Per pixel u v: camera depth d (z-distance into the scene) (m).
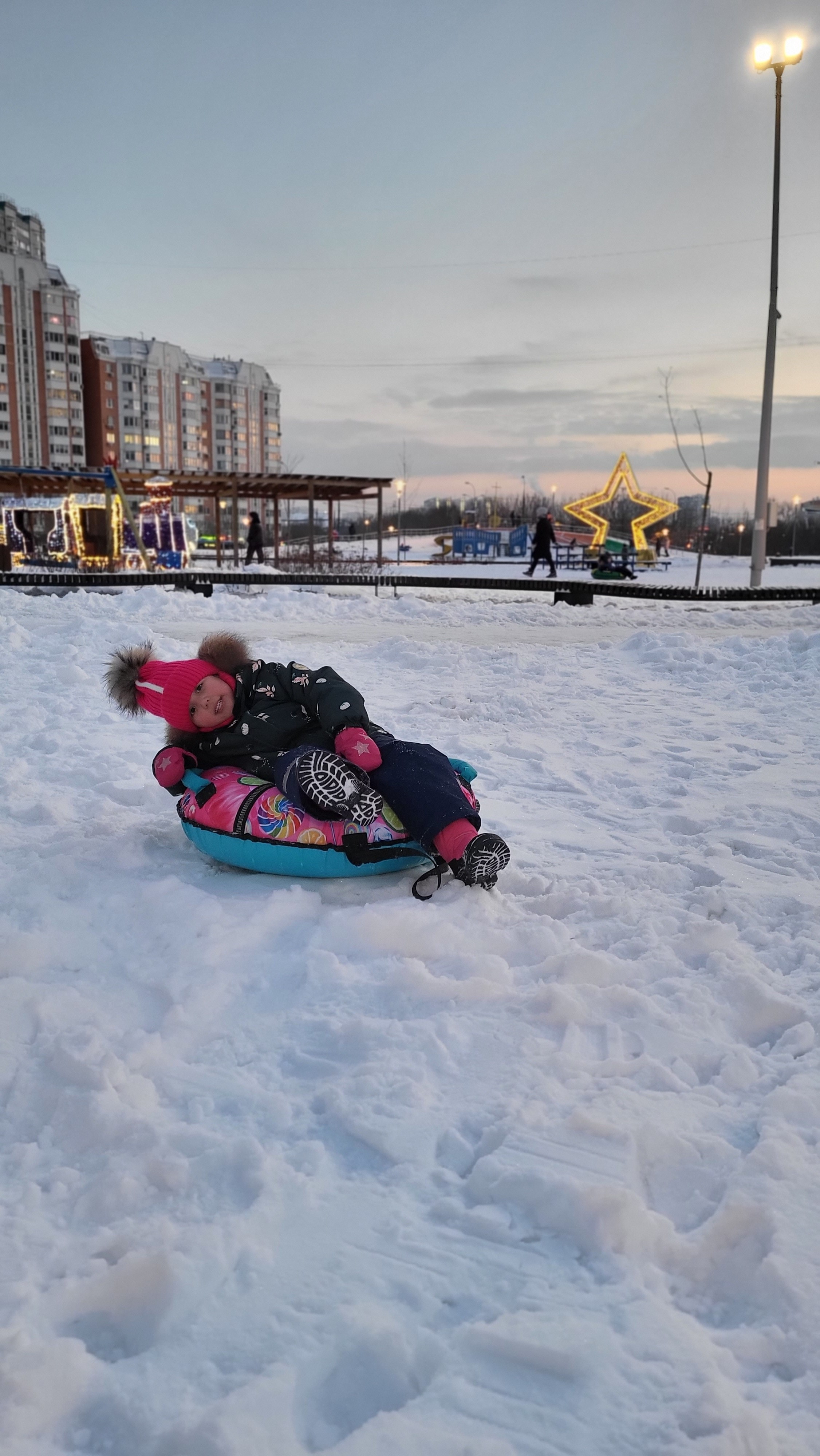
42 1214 2.08
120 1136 2.30
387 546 67.62
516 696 7.91
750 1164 2.18
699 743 6.57
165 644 10.19
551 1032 2.78
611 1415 1.60
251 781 3.91
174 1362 1.71
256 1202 2.06
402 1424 1.58
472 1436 1.56
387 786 3.68
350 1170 2.23
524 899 3.73
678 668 9.54
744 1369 1.72
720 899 3.69
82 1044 2.66
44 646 9.84
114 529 30.14
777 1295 1.85
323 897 3.71
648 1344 1.73
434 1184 2.17
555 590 21.34
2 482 33.47
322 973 3.10
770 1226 2.00
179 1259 1.88
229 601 15.66
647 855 4.30
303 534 80.06
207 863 4.07
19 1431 1.58
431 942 3.26
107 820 4.52
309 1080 2.58
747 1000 2.94
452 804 3.59
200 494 36.16
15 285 116.69
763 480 22.44
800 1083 2.50
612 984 3.06
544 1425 1.58
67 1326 1.83
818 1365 1.70
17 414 119.25
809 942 3.34
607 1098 2.43
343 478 32.69
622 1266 1.92
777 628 14.11
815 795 5.27
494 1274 1.91
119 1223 2.03
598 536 46.16
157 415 139.88
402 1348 1.71
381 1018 2.85
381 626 13.97
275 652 10.48
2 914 3.52
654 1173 2.22
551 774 5.77
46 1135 2.34
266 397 161.12
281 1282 1.88
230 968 3.17
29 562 30.09
